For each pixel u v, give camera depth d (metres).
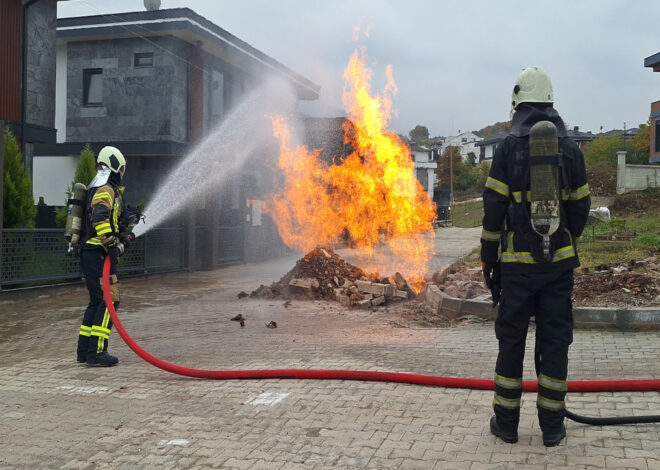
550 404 3.31
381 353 5.78
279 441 3.58
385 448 3.40
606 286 7.63
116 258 5.64
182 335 7.11
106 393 4.70
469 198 56.25
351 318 8.11
